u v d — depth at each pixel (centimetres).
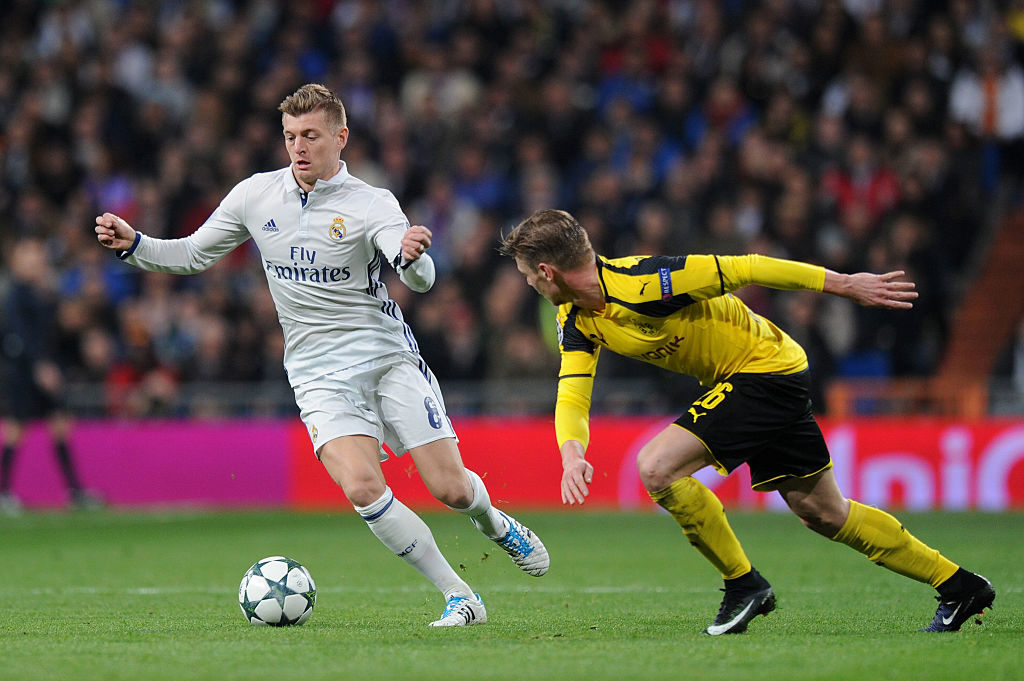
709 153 5791
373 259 2031
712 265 1833
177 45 6750
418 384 2038
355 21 6694
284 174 2036
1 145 6506
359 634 1911
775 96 6009
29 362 4850
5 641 1859
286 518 4700
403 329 2080
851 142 5788
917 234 5303
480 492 2034
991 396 5028
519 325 5219
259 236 2034
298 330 2047
